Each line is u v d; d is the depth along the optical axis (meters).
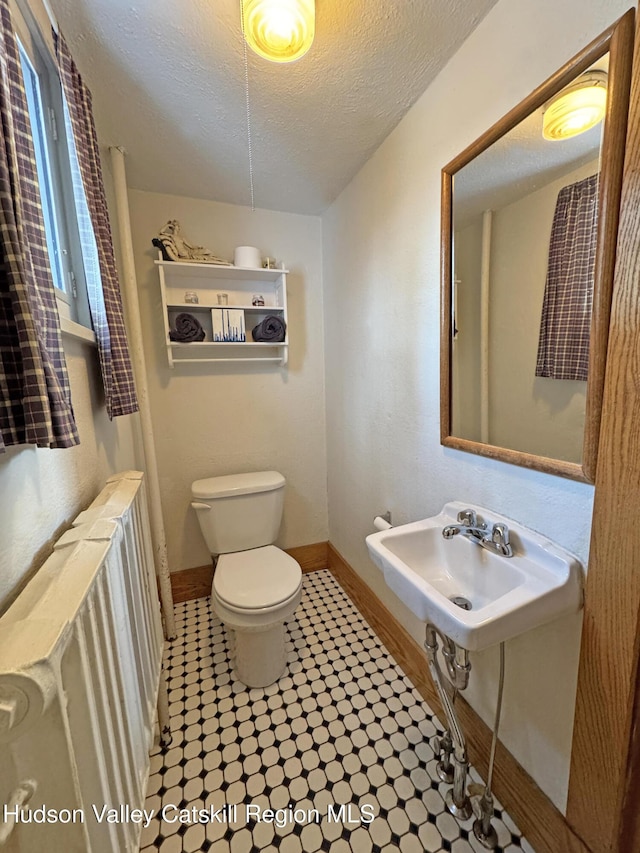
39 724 0.44
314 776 1.12
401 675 1.50
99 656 0.60
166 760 1.17
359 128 1.33
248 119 1.27
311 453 2.26
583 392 0.77
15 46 0.62
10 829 0.40
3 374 0.54
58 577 0.57
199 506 1.78
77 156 0.93
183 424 1.95
